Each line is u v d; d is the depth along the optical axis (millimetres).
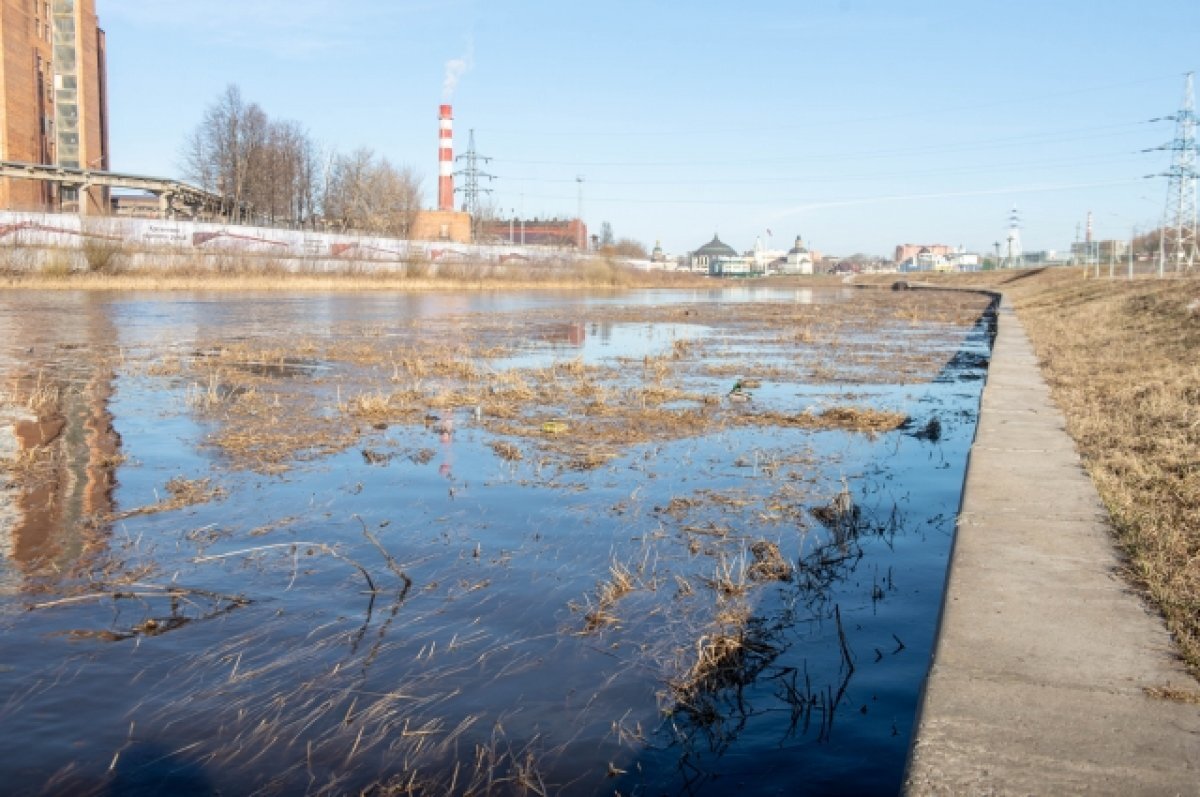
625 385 14734
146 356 17281
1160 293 29984
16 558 5793
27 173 50938
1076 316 31531
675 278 95062
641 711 3932
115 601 5105
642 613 5020
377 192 81562
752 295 69375
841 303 53188
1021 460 7816
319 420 10836
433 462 8695
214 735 3684
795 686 4180
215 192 68875
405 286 58531
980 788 2828
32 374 14398
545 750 3604
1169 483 6953
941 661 3740
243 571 5602
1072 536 5555
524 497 7465
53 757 3498
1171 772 2914
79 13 64812
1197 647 3852
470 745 3635
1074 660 3750
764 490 7852
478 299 48844
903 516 7129
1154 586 4566
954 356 21219
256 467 8359
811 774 3457
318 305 37375
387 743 3637
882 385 15539
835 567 5879
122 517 6707
